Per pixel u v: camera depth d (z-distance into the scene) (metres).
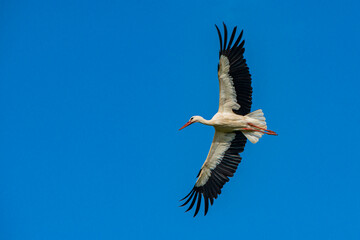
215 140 17.30
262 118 16.17
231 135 17.16
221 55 15.70
